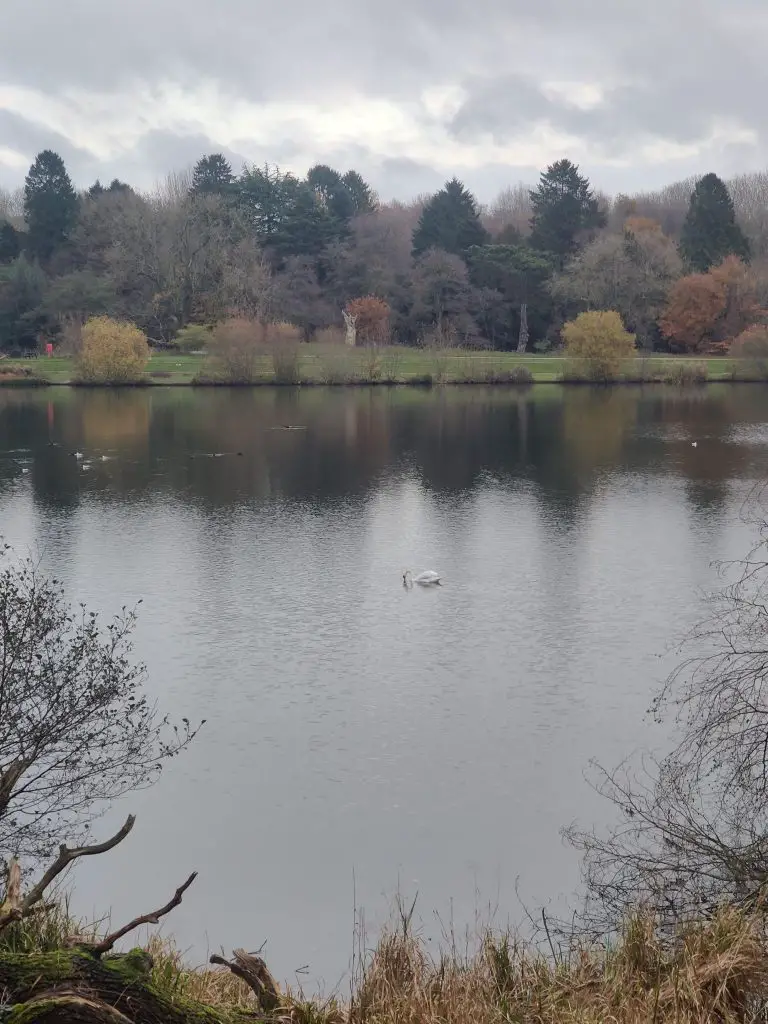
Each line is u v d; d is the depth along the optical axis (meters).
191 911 13.96
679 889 9.98
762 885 9.05
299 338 108.62
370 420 71.19
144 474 49.22
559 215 137.38
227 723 20.03
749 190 168.12
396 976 7.08
